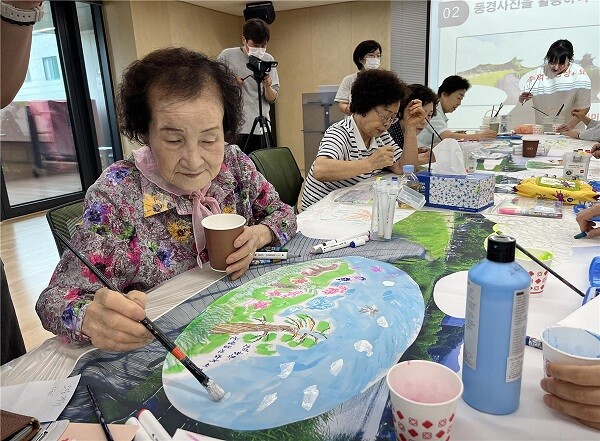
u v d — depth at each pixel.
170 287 0.96
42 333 2.15
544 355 0.55
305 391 0.60
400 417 0.48
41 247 3.54
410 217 1.42
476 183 1.42
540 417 0.53
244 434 0.53
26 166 4.67
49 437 0.51
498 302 0.50
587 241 1.13
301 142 6.91
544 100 4.30
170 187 1.05
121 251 0.96
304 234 1.29
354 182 2.02
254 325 0.78
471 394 0.55
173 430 0.54
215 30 6.34
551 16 4.73
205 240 1.08
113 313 0.69
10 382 0.65
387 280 0.94
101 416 0.56
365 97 1.94
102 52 5.06
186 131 0.94
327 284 0.94
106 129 5.34
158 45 5.27
